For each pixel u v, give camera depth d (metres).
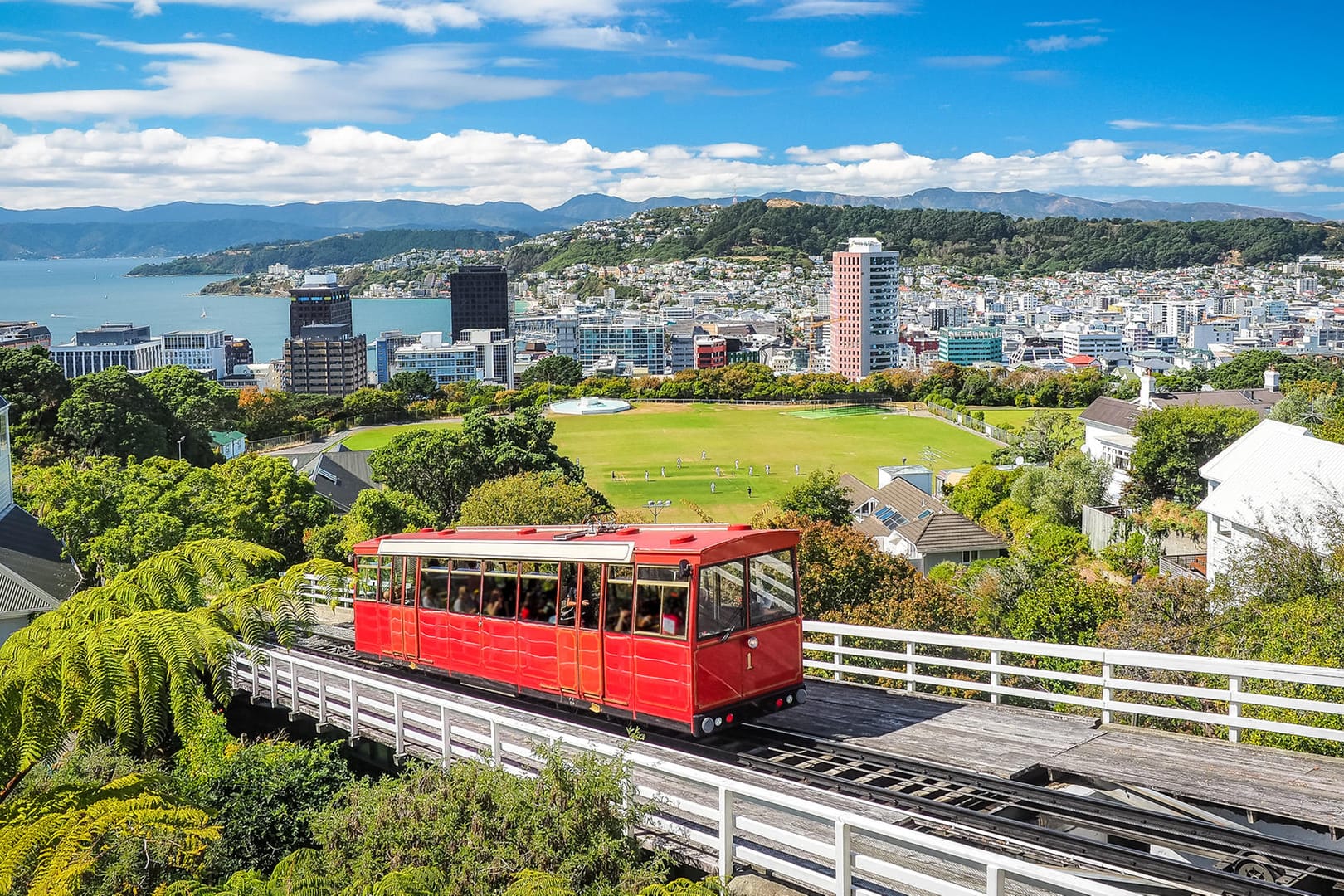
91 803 12.44
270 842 18.81
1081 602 33.41
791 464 134.00
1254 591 31.81
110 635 12.70
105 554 47.31
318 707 22.92
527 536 21.52
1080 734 17.25
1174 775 15.11
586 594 19.22
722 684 17.53
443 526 67.12
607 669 18.75
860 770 16.61
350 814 15.99
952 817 14.28
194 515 54.62
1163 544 67.12
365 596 25.56
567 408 182.88
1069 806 14.25
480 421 85.56
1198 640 28.09
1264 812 13.67
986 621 37.12
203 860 18.19
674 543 18.11
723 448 146.62
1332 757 15.46
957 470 123.00
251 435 152.12
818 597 35.00
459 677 22.58
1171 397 115.12
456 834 14.36
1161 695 23.03
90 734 12.74
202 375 134.88
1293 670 15.23
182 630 13.06
